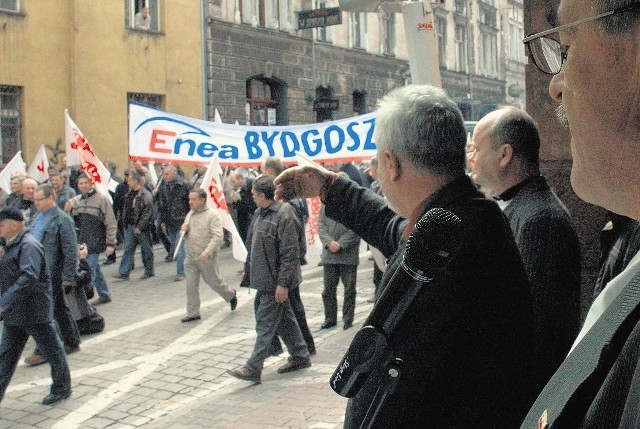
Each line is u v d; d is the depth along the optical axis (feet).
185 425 17.21
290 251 20.70
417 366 5.03
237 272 39.88
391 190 6.07
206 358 23.62
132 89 63.62
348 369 4.46
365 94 92.84
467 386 5.21
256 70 74.69
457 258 5.19
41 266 19.15
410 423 5.02
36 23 56.85
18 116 56.44
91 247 32.68
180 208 44.75
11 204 40.09
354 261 26.37
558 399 2.53
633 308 2.36
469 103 121.80
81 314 26.84
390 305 4.31
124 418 18.40
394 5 15.90
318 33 84.07
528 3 12.21
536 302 7.39
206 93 69.77
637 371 2.12
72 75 59.06
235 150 28.40
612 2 2.55
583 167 2.85
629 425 2.09
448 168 5.77
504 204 8.67
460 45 122.21
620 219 7.18
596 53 2.63
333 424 16.16
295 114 80.18
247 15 73.82
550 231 7.68
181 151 28.55
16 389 20.97
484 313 5.23
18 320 18.88
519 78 148.36
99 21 60.85
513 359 5.32
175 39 67.05
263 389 19.84
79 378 21.83
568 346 7.40
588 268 12.43
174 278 39.01
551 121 12.66
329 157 26.96
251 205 47.73
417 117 5.78
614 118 2.62
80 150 33.42
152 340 26.12
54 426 17.99
